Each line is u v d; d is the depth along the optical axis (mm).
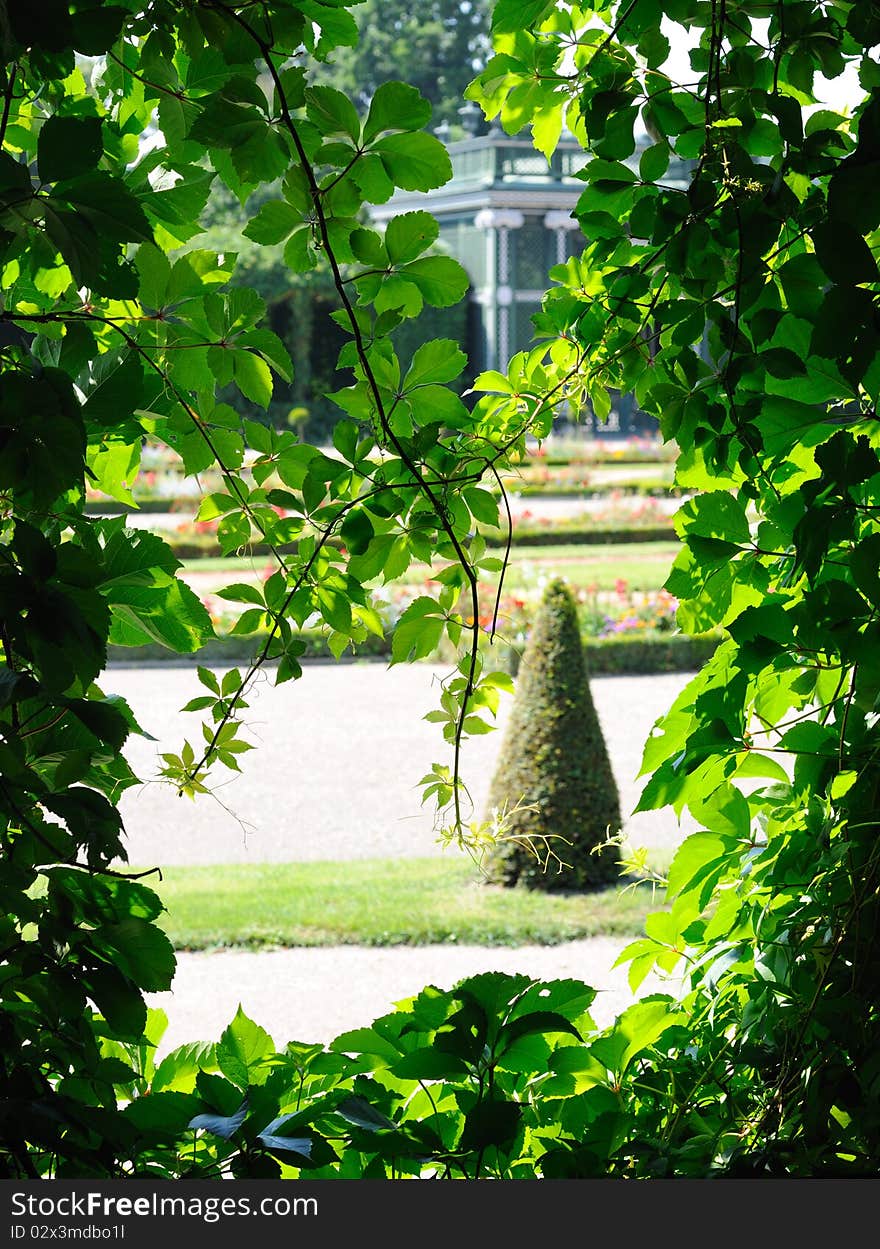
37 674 1239
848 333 1331
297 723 10578
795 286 1509
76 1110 1312
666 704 10641
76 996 1295
